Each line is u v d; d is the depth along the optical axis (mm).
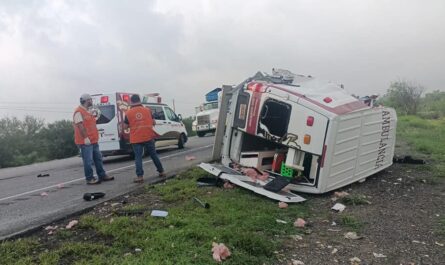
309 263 4402
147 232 5184
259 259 4434
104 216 6277
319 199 7223
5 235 5637
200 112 26609
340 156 7520
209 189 7801
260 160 8539
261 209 6320
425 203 6922
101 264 4270
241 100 8625
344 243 5016
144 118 9273
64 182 10812
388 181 8664
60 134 30609
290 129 7613
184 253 4477
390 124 9180
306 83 9148
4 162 25984
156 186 8312
